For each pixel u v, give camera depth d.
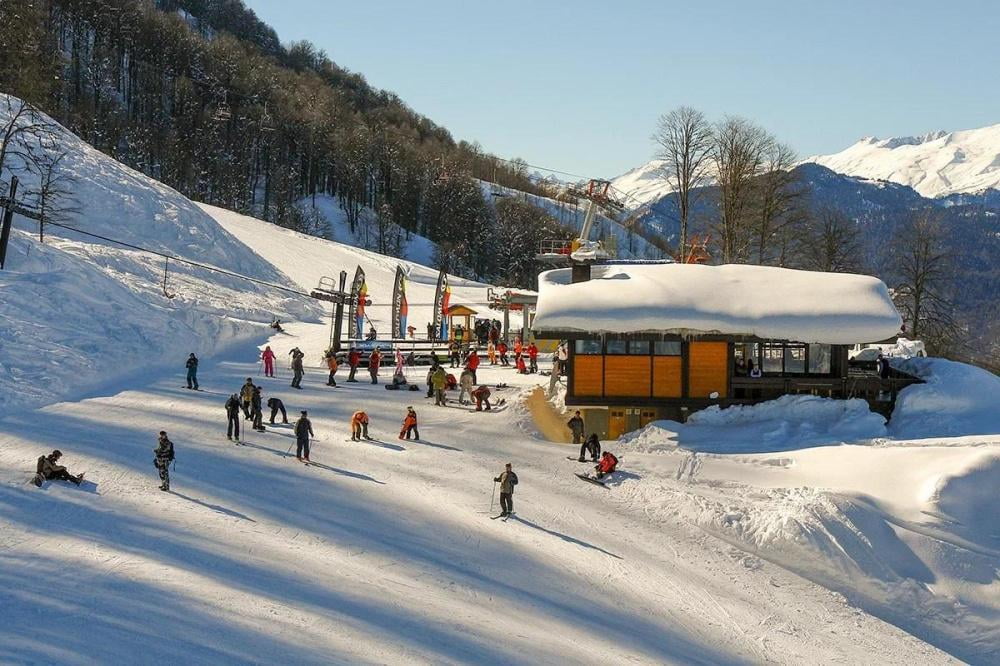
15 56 86.38
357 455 33.25
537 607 22.64
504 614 21.80
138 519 24.56
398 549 25.02
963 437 34.53
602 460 33.00
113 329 46.75
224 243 75.38
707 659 21.52
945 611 26.95
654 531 28.98
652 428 37.31
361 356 51.75
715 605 24.69
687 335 38.22
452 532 26.86
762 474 33.22
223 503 26.75
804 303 39.22
